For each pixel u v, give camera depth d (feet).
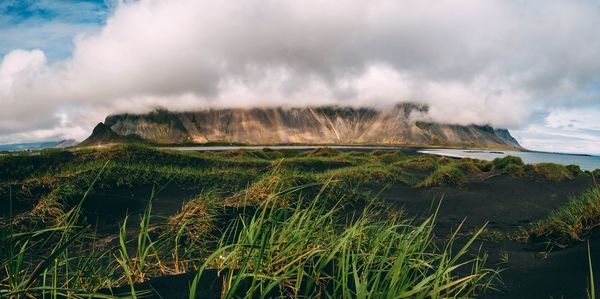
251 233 8.47
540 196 42.86
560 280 12.41
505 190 44.34
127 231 18.37
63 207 21.11
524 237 20.93
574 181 54.80
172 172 35.76
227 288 6.92
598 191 20.04
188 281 7.45
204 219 15.99
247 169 46.78
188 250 10.25
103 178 30.37
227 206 19.30
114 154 43.73
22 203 23.70
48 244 15.67
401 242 9.95
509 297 11.52
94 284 8.37
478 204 34.73
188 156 50.31
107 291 7.16
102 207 22.38
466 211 32.24
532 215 31.96
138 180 32.07
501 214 31.71
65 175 29.94
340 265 7.67
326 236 10.78
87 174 30.32
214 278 7.61
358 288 6.40
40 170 35.32
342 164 67.26
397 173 53.57
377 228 11.91
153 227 17.51
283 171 28.14
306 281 7.73
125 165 35.91
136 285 7.37
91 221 20.39
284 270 7.89
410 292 6.37
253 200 20.75
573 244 17.15
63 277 9.27
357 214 25.50
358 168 51.83
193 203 18.45
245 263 6.32
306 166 62.08
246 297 6.19
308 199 24.36
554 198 42.09
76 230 18.54
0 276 7.93
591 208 18.75
